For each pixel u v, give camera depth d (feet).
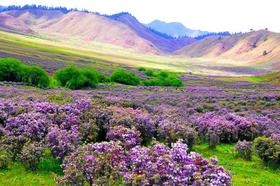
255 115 102.22
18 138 51.93
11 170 47.67
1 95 116.57
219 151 68.23
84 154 38.70
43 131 55.83
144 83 288.92
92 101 81.87
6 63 202.28
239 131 78.28
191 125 79.56
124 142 52.54
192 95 164.96
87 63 572.51
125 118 64.80
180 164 35.83
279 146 58.65
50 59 507.30
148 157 36.58
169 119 76.79
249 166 58.59
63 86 215.31
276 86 308.19
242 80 465.88
